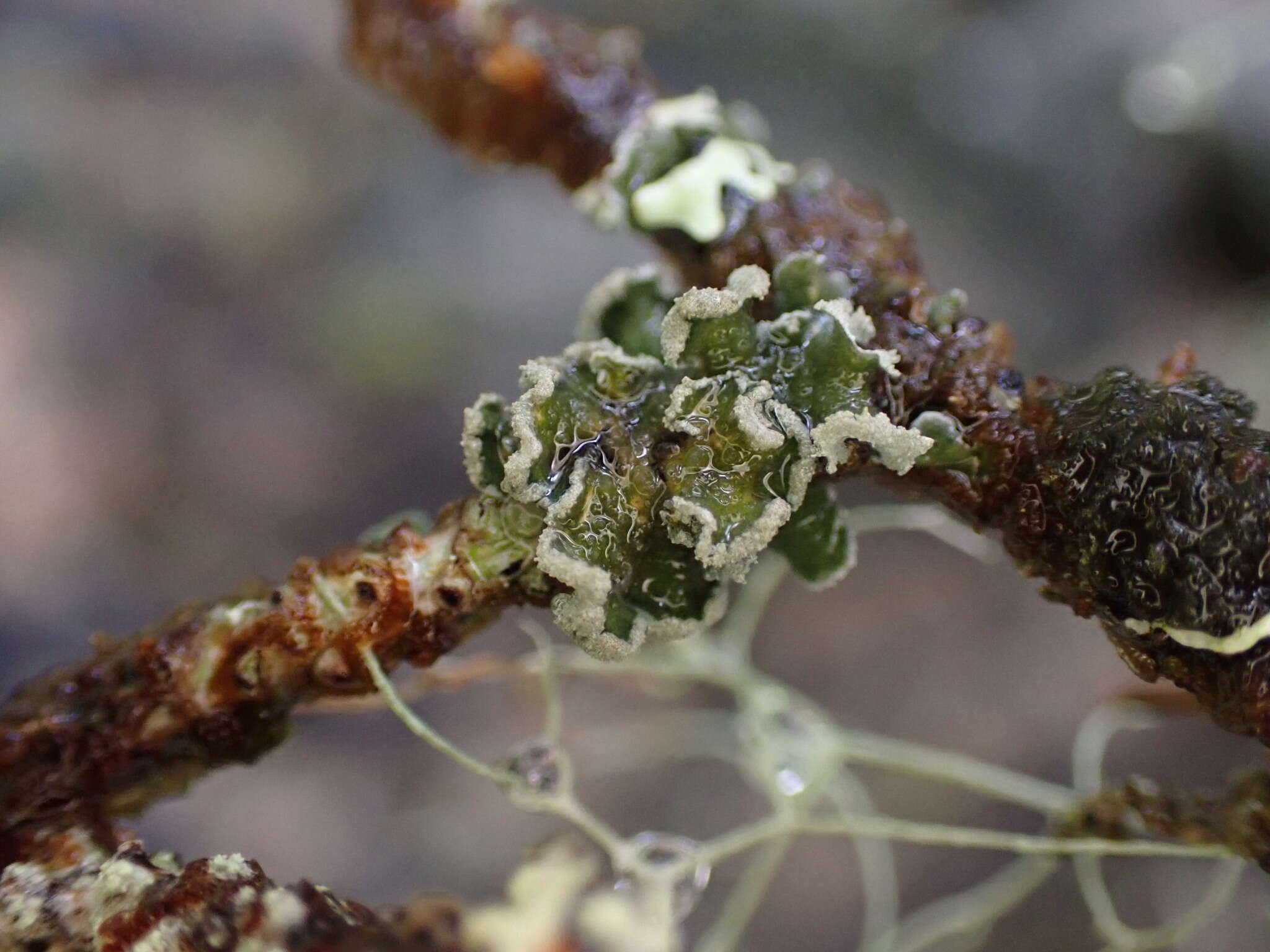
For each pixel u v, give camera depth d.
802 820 0.07
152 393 0.15
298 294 0.17
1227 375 0.17
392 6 0.07
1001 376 0.06
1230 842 0.06
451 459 0.16
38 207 0.16
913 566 0.15
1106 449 0.05
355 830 0.13
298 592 0.06
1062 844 0.06
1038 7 0.20
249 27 0.18
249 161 0.17
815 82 0.19
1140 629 0.06
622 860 0.07
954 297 0.06
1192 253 0.19
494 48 0.07
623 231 0.07
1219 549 0.05
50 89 0.17
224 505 0.15
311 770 0.13
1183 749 0.12
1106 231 0.19
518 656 0.13
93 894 0.06
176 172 0.17
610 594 0.05
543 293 0.17
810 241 0.06
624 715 0.13
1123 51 0.19
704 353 0.06
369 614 0.06
